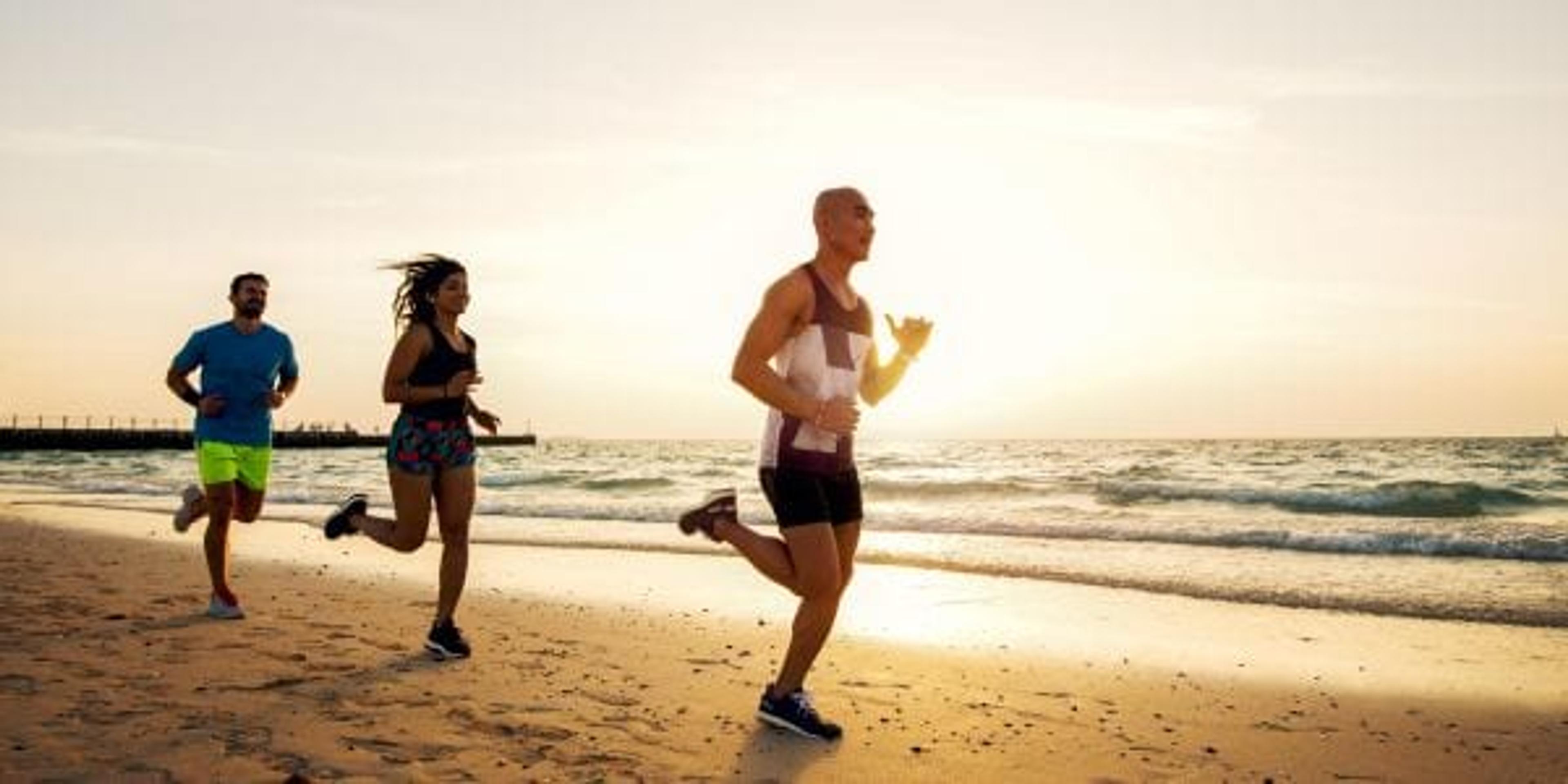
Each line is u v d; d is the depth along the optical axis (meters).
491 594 7.99
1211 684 5.15
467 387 5.07
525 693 4.48
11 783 3.09
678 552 11.05
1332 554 10.95
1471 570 9.55
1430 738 4.20
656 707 4.35
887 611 7.42
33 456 77.19
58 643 5.14
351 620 6.27
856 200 3.83
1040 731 4.21
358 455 92.38
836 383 3.84
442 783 3.27
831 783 3.45
